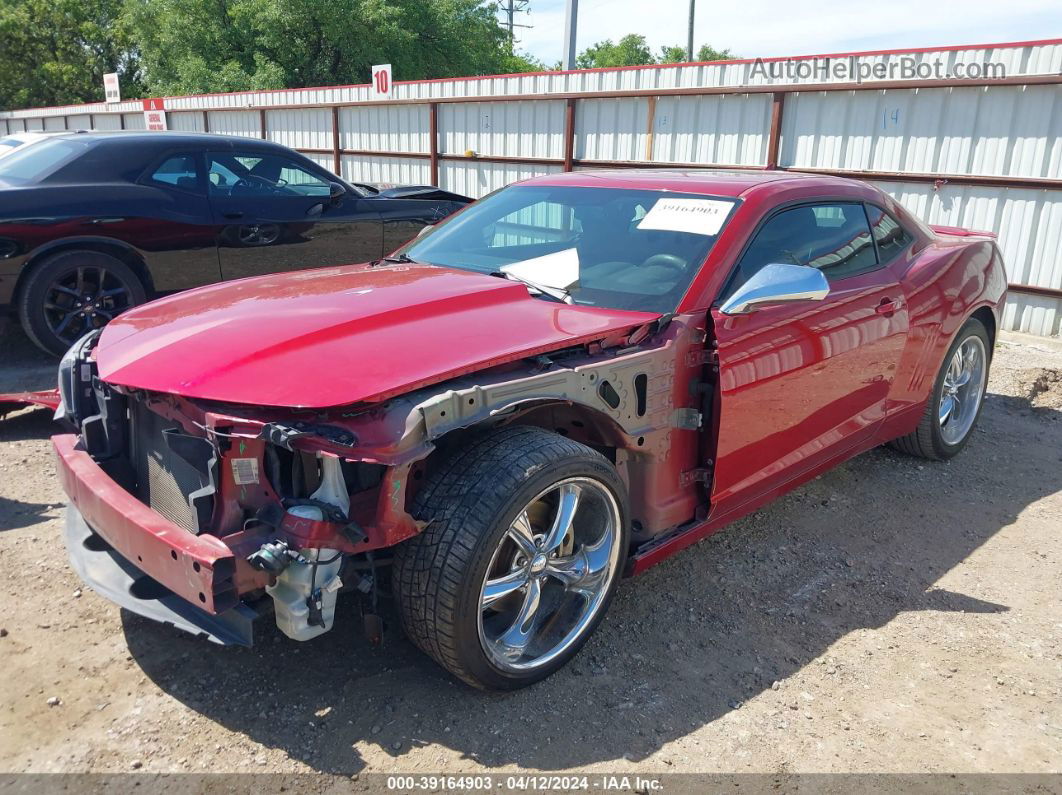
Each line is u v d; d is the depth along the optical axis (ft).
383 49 106.52
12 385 18.11
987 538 13.26
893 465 16.19
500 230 12.91
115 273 19.75
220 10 108.88
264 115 63.10
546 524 9.24
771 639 10.27
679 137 37.14
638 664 9.63
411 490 8.50
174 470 8.62
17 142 22.27
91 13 140.15
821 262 12.25
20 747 7.97
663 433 9.86
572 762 8.05
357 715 8.54
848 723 8.80
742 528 13.25
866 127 31.27
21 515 12.73
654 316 9.92
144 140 20.56
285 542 7.35
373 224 24.79
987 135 28.40
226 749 8.03
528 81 42.91
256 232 22.08
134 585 8.71
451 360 8.25
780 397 11.01
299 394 7.60
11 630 9.76
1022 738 8.66
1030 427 18.89
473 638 8.11
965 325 15.55
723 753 8.27
